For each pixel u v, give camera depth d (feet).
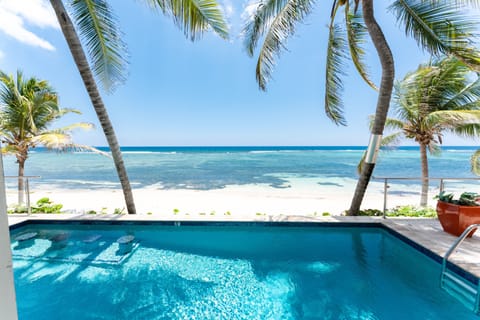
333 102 16.81
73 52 13.25
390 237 13.38
